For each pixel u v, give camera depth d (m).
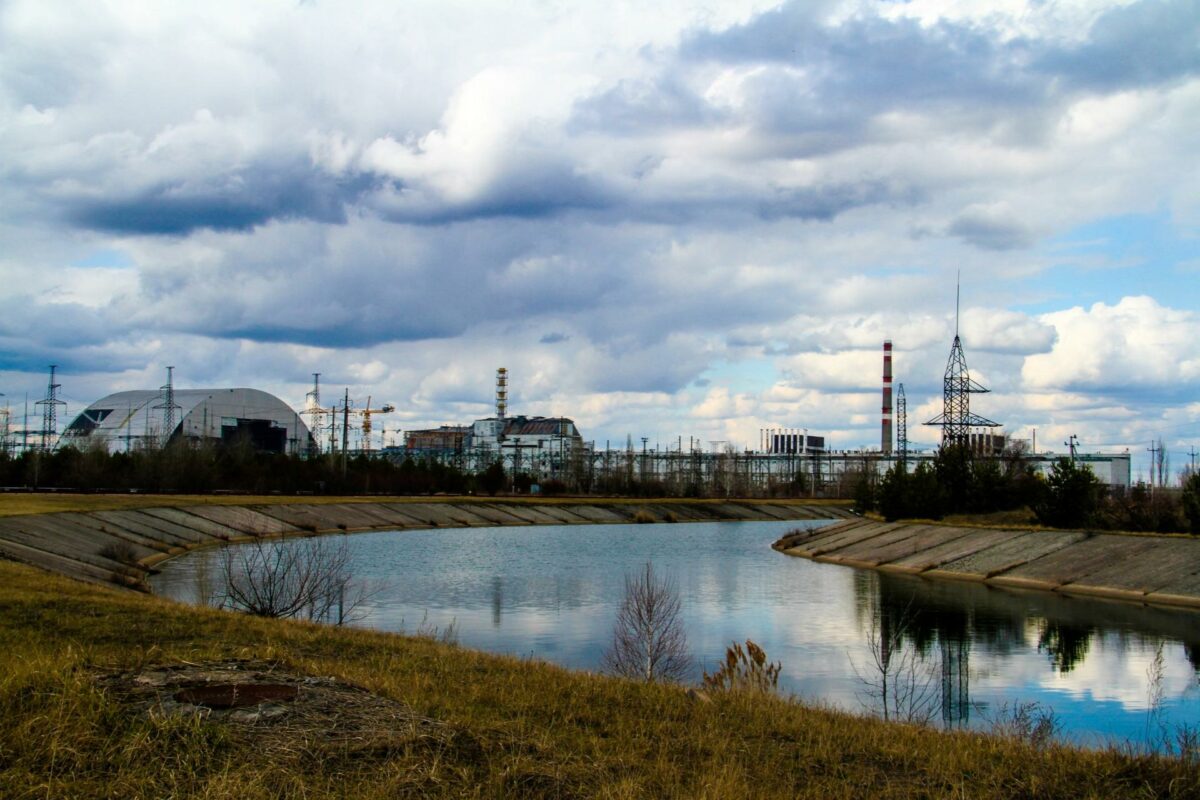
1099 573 70.12
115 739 14.43
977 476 110.56
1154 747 22.80
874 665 42.56
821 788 15.50
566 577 75.81
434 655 24.36
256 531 101.94
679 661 37.50
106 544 69.06
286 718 16.02
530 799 14.03
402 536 116.75
